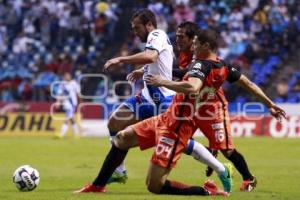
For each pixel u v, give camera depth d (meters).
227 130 27.05
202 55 24.89
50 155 47.97
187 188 25.48
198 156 25.83
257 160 44.41
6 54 88.75
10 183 30.88
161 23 87.81
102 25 90.06
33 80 81.50
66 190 28.22
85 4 92.50
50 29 91.00
